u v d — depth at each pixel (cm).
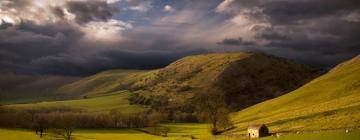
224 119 14225
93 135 17850
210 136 12694
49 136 16538
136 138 15875
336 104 12581
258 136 10225
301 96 18188
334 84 17262
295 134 9231
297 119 11825
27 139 15275
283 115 14138
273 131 10675
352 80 16000
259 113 18550
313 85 19500
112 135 17900
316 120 10750
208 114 14450
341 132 8231
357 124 8706
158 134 17800
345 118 9725
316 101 15638
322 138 8169
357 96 12900
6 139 15225
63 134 17538
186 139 13162
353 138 7606
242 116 19625
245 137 10706
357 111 10319
